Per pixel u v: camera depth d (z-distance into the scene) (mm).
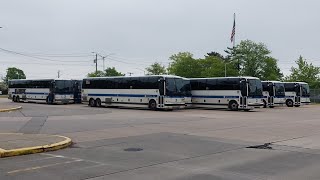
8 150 11578
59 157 11320
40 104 49000
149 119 25656
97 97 43875
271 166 10102
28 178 8656
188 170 9547
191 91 42875
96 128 19469
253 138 15930
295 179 8633
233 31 65125
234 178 8703
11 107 37031
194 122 23562
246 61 95875
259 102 39406
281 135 17094
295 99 52281
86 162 10547
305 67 86438
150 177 8758
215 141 14898
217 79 40750
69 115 28891
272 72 95375
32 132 17547
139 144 14000
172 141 14852
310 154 12055
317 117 29609
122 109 39188
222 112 35812
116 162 10562
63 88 49562
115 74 109000
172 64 94000
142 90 39406
